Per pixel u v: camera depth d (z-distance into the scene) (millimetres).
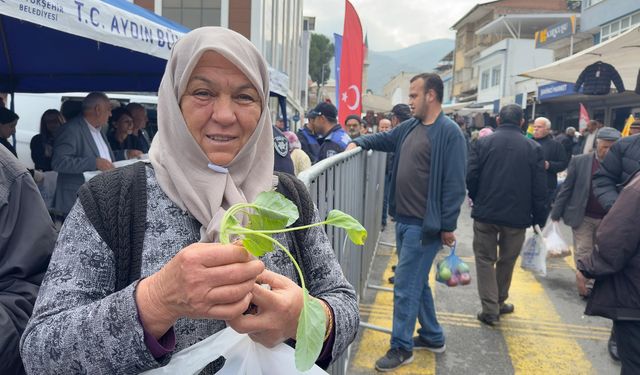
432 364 3564
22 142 7219
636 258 2279
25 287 1299
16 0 2322
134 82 6055
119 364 893
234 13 13672
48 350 913
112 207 1070
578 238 5016
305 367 812
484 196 4098
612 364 3660
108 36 3168
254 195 1177
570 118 21500
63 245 1048
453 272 3922
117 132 5945
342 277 1336
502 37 36031
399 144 3451
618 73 6793
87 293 1010
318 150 5734
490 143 4023
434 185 3162
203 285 800
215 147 1117
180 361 968
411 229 3289
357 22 5824
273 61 17234
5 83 5555
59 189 4305
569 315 4547
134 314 875
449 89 53219
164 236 1081
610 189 3795
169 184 1110
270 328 944
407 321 3383
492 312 4250
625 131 7660
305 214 1307
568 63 7066
